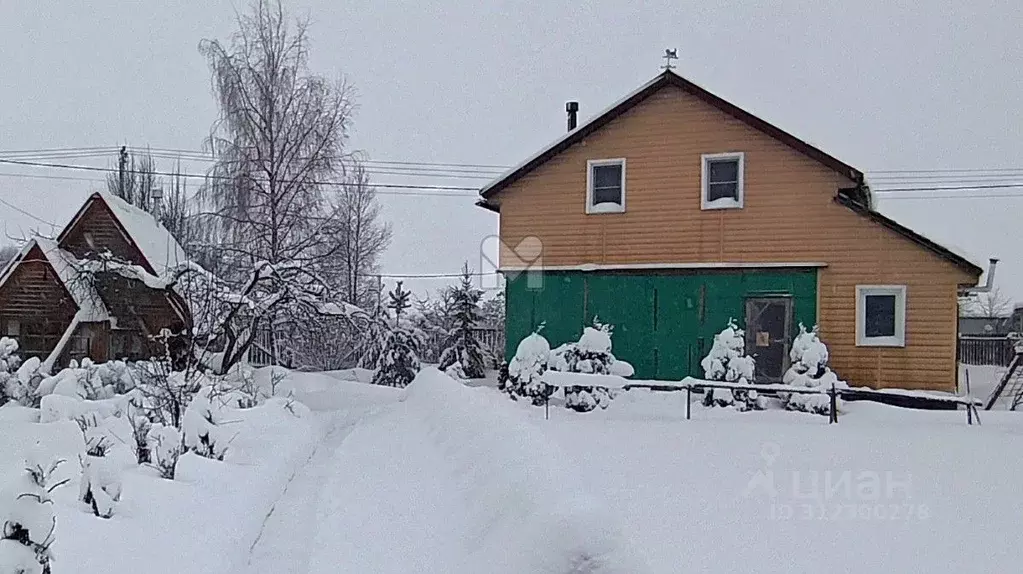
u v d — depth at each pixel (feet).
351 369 94.94
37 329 72.95
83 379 43.47
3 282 72.54
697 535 20.72
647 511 23.09
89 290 69.77
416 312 107.55
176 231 96.17
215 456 25.64
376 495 22.63
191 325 48.65
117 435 27.43
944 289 54.65
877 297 56.44
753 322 58.85
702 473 28.50
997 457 31.94
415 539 18.17
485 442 23.07
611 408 50.62
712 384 47.19
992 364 107.86
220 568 16.08
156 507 18.66
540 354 53.52
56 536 15.26
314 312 66.49
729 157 59.57
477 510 18.17
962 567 18.48
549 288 63.57
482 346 93.66
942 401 49.49
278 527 20.33
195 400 28.71
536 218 64.23
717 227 59.72
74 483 20.66
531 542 13.16
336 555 17.53
